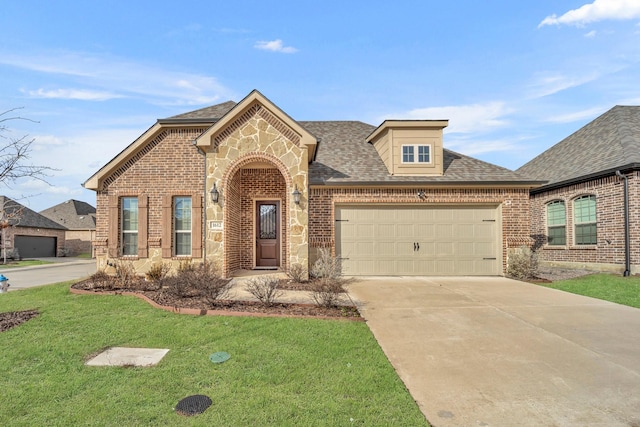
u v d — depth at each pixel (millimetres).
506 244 12969
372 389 4188
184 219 13266
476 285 10906
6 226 7121
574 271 13945
